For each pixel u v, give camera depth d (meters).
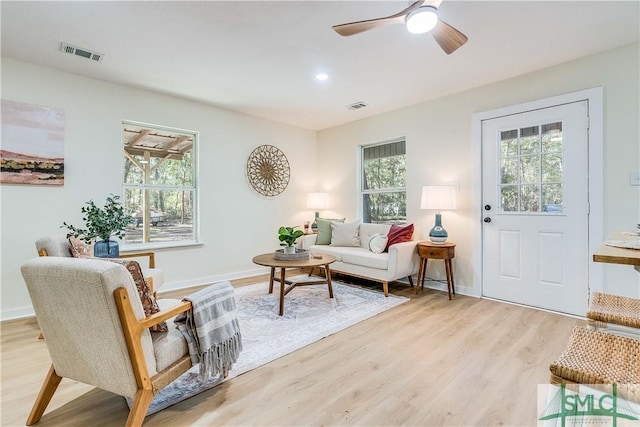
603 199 2.69
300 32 2.39
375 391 1.72
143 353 1.34
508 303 3.23
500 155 3.33
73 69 3.05
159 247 3.74
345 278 4.36
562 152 2.91
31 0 1.99
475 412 1.54
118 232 2.91
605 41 2.52
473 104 3.51
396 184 4.48
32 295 1.39
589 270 2.77
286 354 2.15
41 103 2.97
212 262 4.20
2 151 2.80
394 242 3.76
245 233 4.54
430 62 2.88
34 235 2.95
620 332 1.23
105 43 2.55
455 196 3.63
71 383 1.82
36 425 1.47
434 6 1.69
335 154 5.19
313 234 4.77
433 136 3.88
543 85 3.02
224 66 2.98
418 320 2.77
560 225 2.93
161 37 2.46
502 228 3.31
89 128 3.24
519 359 2.06
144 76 3.21
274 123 4.88
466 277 3.57
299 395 1.69
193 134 4.08
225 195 4.33
